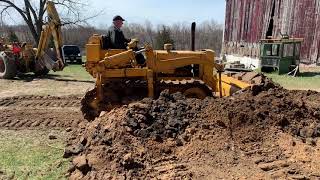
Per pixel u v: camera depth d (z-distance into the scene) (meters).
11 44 18.97
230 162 5.98
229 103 7.27
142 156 5.99
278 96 8.11
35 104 11.51
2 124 9.05
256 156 6.22
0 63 17.34
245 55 28.56
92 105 8.73
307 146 6.52
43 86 15.38
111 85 8.76
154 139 6.46
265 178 5.49
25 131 8.51
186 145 6.42
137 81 8.88
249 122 6.99
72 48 30.14
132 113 6.90
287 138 6.74
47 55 15.52
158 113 7.09
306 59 22.81
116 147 6.05
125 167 5.61
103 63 8.59
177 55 9.02
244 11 28.77
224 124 6.87
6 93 13.56
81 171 5.91
